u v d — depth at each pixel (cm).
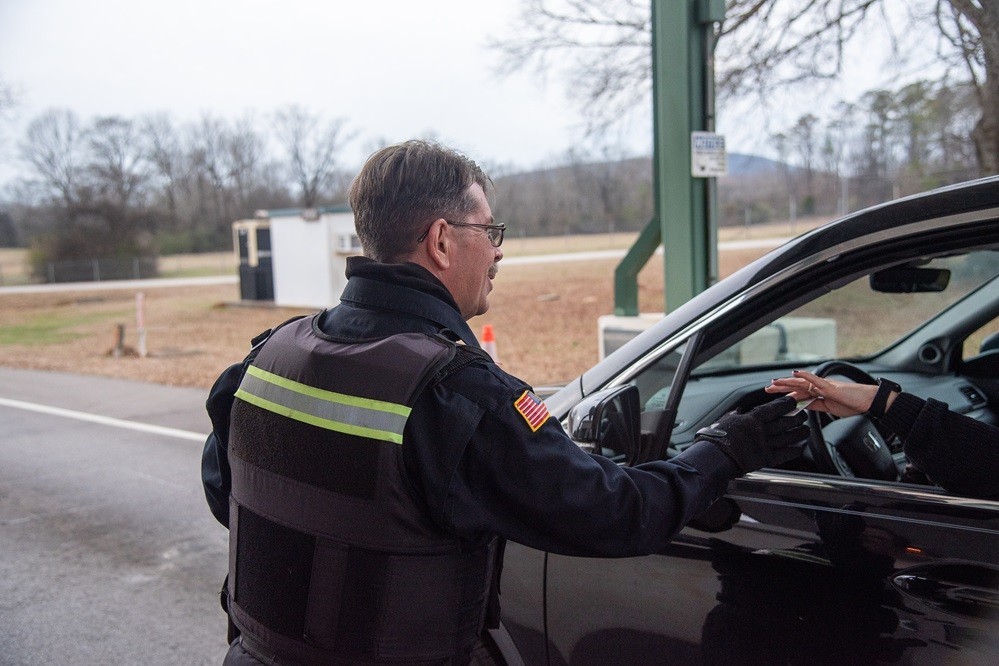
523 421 127
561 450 129
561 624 190
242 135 5906
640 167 4988
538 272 2595
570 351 1090
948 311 262
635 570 178
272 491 136
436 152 141
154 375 1047
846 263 165
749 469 146
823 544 156
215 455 166
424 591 129
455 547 131
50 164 5075
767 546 162
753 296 175
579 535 129
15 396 945
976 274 234
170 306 2206
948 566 142
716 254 610
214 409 157
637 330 655
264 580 137
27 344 1562
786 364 260
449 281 142
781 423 148
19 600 378
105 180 5169
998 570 137
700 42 592
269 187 6034
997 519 141
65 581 398
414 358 128
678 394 189
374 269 139
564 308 1627
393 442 125
